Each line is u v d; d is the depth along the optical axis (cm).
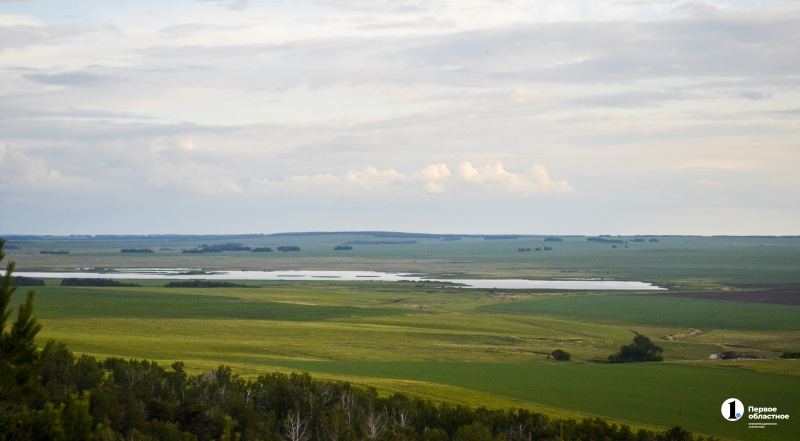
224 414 4722
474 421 5022
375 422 4738
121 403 4578
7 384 1966
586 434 4972
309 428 4909
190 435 3841
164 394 5184
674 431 4925
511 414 5325
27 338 2038
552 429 4956
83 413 2170
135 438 3800
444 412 5309
